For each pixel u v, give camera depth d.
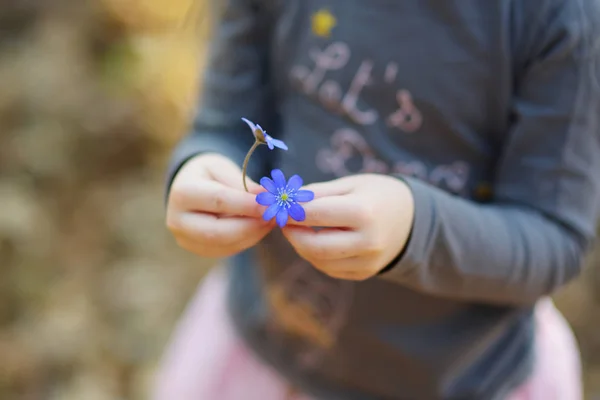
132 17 1.55
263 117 0.70
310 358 0.69
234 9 0.68
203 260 1.40
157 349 1.24
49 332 1.21
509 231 0.59
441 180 0.64
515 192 0.62
